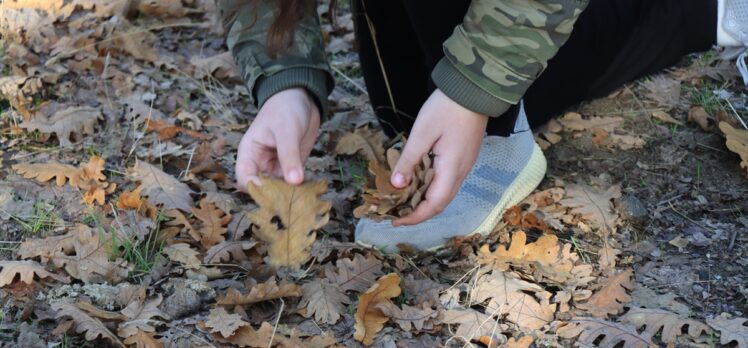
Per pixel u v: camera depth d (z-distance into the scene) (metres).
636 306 1.67
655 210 1.88
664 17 1.99
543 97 1.98
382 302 1.63
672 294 1.69
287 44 1.67
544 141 2.04
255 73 1.70
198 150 2.01
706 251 1.79
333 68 2.30
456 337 1.62
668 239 1.82
